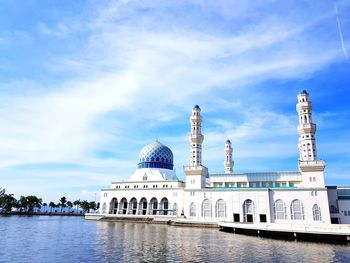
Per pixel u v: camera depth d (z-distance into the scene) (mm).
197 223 97375
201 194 111812
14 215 162000
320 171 99688
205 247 45531
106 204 135250
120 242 50125
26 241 50781
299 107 109375
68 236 59094
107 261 33812
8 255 37469
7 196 171750
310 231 58438
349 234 54344
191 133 124062
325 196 95000
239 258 36625
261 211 100875
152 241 51906
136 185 134625
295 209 97562
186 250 42125
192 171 117812
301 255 39219
